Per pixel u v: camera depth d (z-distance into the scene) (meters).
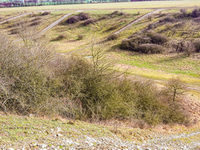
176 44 55.34
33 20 95.00
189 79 38.84
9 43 16.38
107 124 16.62
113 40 66.62
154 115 20.53
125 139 12.98
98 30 80.56
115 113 19.11
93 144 10.04
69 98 17.39
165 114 22.03
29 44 19.69
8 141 8.08
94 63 18.86
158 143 13.93
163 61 48.62
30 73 15.08
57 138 9.77
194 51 50.91
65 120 14.26
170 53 52.59
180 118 22.70
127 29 74.25
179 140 16.00
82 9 112.38
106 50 58.50
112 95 18.34
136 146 11.59
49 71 16.70
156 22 74.50
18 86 14.48
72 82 17.81
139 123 18.73
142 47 55.41
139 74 40.94
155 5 114.88
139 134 15.13
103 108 17.92
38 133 9.73
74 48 62.06
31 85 14.86
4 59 14.57
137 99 21.17
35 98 14.64
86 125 13.83
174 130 19.88
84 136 11.07
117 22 83.69
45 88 15.96
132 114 19.69
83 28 83.50
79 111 16.83
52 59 18.55
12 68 14.64
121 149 10.15
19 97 13.91
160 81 37.09
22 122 10.71
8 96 13.48
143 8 102.19
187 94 30.84
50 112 14.88
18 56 15.37
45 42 21.02
